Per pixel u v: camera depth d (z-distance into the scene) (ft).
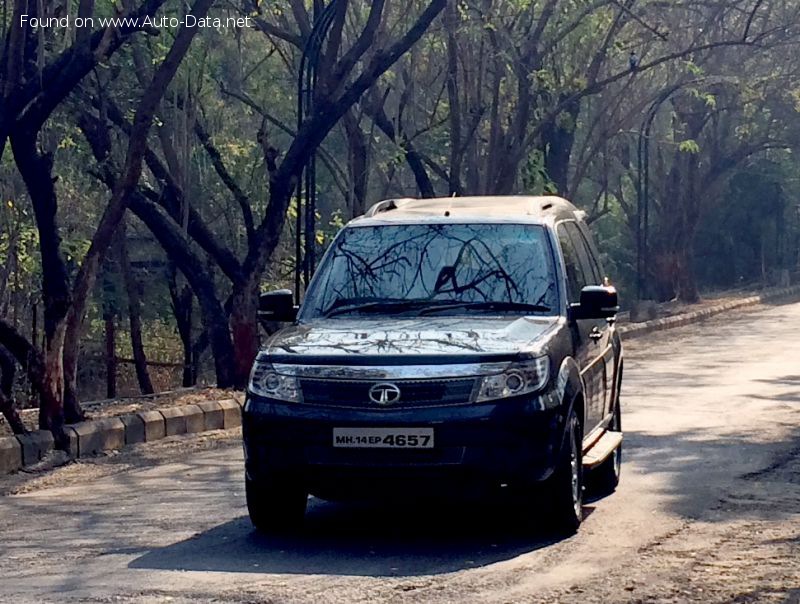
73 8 71.87
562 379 34.73
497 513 39.22
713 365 93.40
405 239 39.55
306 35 90.53
